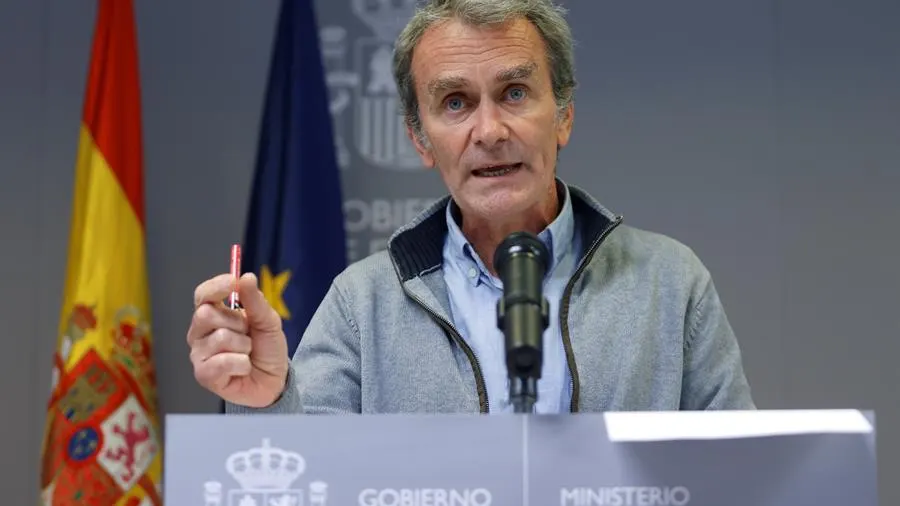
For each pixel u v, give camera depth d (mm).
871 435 4332
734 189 12555
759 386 12352
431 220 7293
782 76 12633
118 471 11195
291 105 12180
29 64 13008
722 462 4301
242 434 4309
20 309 12734
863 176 12492
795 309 12422
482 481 4277
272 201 12008
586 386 6598
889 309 12367
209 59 12961
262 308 5301
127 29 12164
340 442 4301
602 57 12750
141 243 11875
